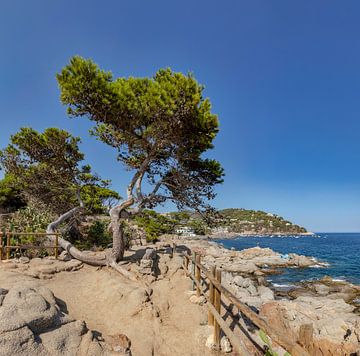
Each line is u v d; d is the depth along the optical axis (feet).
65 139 56.18
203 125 42.27
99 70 39.81
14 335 19.04
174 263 43.57
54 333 21.34
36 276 34.65
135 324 28.35
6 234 42.34
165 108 38.42
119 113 40.83
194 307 31.60
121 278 37.55
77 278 36.78
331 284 82.02
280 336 13.03
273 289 75.15
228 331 20.48
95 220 77.30
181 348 25.80
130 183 46.06
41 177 59.41
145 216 132.16
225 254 137.18
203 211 50.83
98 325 27.68
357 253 191.01
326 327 37.27
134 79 42.60
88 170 61.87
